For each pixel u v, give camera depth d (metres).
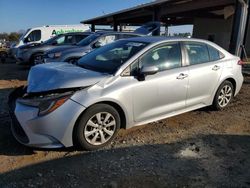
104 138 4.27
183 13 19.81
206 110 6.14
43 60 10.47
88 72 4.38
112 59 4.76
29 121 3.83
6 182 3.37
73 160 3.91
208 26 24.38
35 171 3.62
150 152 4.20
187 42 5.36
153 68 4.44
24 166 3.72
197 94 5.44
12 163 3.79
